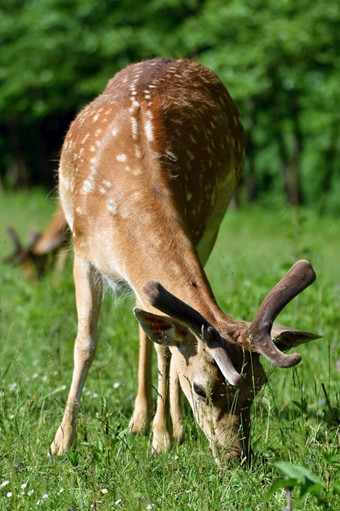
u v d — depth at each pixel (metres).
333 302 13.90
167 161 9.26
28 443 8.41
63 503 7.27
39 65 42.84
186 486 7.51
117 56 41.00
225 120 10.95
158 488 7.43
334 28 38.34
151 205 8.81
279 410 9.27
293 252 14.77
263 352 7.33
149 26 39.72
